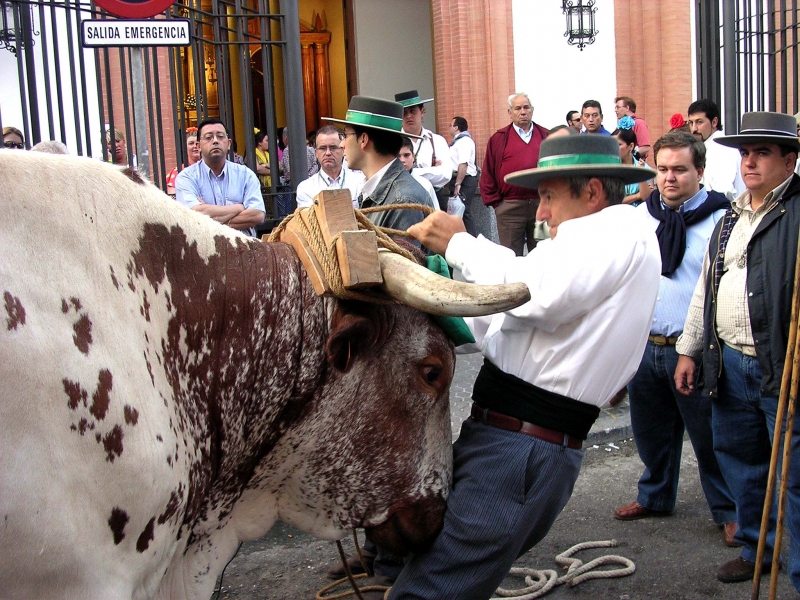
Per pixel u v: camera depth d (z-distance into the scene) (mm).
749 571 4203
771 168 3924
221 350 2307
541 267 2689
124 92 6180
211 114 16109
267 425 2457
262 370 2387
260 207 6359
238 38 7078
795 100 9094
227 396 2334
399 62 19172
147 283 2133
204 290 2275
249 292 2352
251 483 2568
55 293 1876
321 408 2504
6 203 1876
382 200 4184
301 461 2555
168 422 2096
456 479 2793
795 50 9031
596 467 5770
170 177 7500
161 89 10117
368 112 4199
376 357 2510
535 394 2771
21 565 1785
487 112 15188
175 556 2359
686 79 15188
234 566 4492
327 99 19734
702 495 5316
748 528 4191
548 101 15234
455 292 2186
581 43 14773
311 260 2414
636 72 15273
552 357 2750
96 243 2012
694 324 4367
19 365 1758
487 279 2713
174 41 5020
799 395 3678
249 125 7004
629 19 15211
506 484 2725
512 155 10086
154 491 2029
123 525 1969
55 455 1809
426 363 2553
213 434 2322
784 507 3254
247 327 2348
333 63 19578
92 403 1877
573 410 2777
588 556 4539
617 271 2701
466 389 7137
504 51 15008
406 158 6793
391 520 2658
